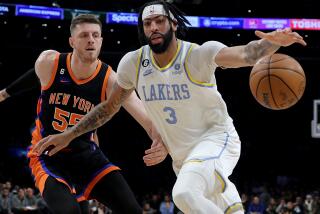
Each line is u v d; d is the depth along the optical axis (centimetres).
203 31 1675
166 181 2108
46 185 395
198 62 347
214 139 360
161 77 357
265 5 1742
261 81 342
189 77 351
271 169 2145
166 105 360
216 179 345
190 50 354
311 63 1908
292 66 338
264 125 2114
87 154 421
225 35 1688
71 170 421
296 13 1739
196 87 351
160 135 388
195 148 359
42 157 417
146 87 366
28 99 1945
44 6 1603
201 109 360
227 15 1730
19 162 1959
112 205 414
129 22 1622
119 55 1803
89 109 421
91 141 429
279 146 2147
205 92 354
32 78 446
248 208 1413
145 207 1428
